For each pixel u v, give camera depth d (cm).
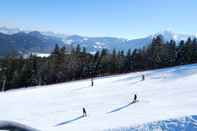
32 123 3344
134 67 10725
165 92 4581
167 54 10569
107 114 3450
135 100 4097
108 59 10781
